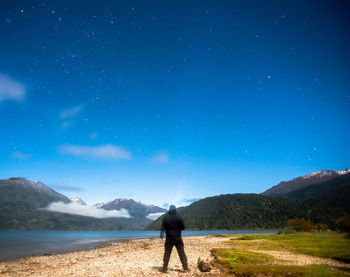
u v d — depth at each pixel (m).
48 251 35.97
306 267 9.63
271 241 31.36
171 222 10.53
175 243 10.54
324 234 40.88
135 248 28.95
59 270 12.02
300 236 37.97
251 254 14.99
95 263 14.15
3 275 11.52
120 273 10.25
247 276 8.70
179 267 11.76
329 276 7.84
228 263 11.58
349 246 20.11
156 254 18.84
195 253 18.22
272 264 11.64
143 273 10.15
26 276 10.77
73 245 51.75
